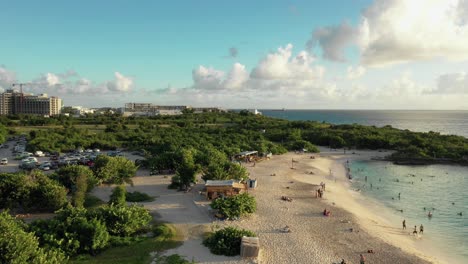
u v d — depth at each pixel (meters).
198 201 57.69
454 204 64.38
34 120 175.38
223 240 38.25
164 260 35.38
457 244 45.50
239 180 67.06
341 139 141.00
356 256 39.16
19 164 88.81
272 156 115.62
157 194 61.88
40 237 34.78
